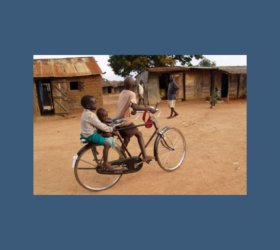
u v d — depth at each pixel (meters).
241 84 17.94
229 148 5.28
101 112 3.61
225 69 16.56
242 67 17.94
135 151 5.34
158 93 16.33
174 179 3.98
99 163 3.68
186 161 4.68
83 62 14.06
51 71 12.70
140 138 3.98
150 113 4.12
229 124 7.72
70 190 3.75
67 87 13.02
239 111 10.93
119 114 3.80
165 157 4.89
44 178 4.20
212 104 12.57
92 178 4.14
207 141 5.88
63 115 12.62
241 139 5.90
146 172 4.29
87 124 3.37
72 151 5.66
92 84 13.29
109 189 3.75
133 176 4.16
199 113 10.72
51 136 7.45
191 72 16.73
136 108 3.69
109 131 3.45
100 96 13.44
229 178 3.92
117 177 3.91
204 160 4.68
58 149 5.88
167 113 11.01
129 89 3.80
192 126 7.68
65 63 13.77
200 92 17.25
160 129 4.26
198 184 3.77
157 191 3.60
